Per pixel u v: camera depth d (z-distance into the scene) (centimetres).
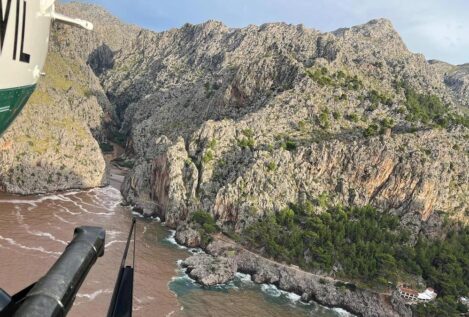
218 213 14725
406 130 16762
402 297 11756
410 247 13412
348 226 13900
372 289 12031
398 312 11369
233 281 12200
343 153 15562
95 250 620
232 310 10488
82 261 575
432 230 14100
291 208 14800
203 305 10419
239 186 14950
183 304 10244
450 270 12769
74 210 15275
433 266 13038
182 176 16238
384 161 14975
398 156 15025
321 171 15588
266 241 13400
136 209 16700
